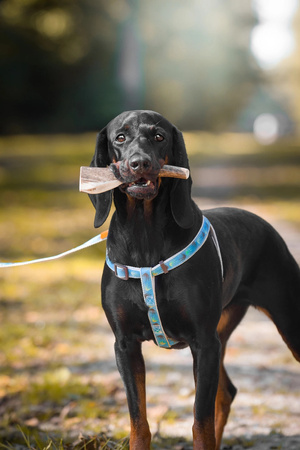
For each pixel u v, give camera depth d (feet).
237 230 19.29
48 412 23.24
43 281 43.55
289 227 59.72
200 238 16.94
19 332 32.81
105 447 18.66
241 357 29.25
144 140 16.31
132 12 208.03
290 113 331.77
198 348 16.79
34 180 104.37
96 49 209.87
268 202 78.59
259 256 19.60
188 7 225.15
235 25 247.29
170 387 25.96
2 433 21.33
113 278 17.01
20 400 24.66
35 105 212.84
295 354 20.03
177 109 255.50
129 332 17.13
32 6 194.70
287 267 19.89
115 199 16.89
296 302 19.86
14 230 62.13
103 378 26.86
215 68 246.06
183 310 16.60
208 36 237.45
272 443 20.47
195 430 16.07
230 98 260.01
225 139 238.89
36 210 75.05
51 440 18.81
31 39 199.41
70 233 60.70
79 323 34.76
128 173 15.76
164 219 16.61
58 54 205.05
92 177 16.19
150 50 221.66
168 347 17.66
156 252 16.61
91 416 22.65
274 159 146.82
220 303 17.22
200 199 81.82
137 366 17.04
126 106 219.41
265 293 19.74
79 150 154.81
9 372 27.61
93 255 52.29
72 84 213.46
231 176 110.83
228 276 18.30
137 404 16.70
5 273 45.70
